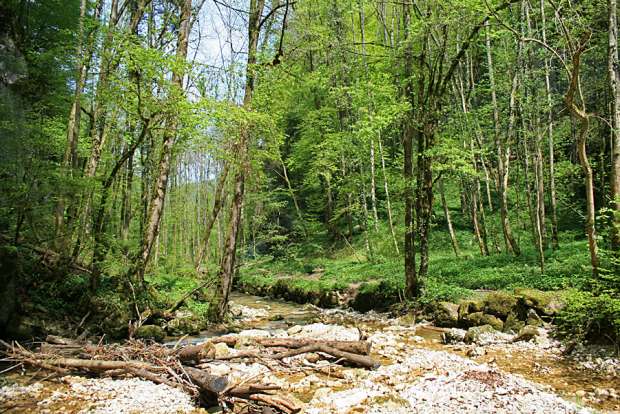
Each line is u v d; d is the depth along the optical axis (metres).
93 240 11.88
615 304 7.38
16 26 12.41
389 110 14.62
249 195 25.34
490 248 21.05
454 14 12.80
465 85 22.20
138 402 6.23
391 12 22.89
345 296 18.23
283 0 14.20
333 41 18.20
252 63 13.67
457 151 13.88
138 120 11.73
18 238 10.78
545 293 10.70
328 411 5.70
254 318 16.02
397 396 5.98
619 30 13.51
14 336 9.19
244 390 5.99
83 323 10.87
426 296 13.67
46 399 6.38
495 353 8.61
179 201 36.34
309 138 27.08
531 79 15.93
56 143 11.95
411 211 14.91
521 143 19.02
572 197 22.16
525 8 15.34
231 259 14.37
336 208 28.44
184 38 13.66
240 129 13.38
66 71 12.97
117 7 13.89
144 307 12.68
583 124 8.91
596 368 7.24
